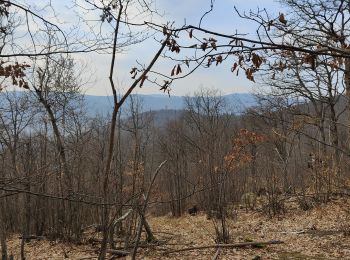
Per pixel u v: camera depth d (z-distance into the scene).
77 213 14.61
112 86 3.69
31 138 12.04
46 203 15.89
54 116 13.71
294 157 19.09
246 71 2.83
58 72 14.40
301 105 15.99
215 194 16.72
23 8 3.84
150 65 3.38
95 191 12.81
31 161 10.98
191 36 2.73
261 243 12.67
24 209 15.37
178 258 11.64
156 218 22.67
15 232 17.31
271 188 18.59
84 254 13.09
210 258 11.61
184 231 16.53
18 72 4.66
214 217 16.28
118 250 11.67
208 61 2.80
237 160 15.77
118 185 9.90
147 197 6.16
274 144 18.89
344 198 14.58
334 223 14.74
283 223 16.19
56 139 13.06
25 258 13.16
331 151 13.52
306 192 18.69
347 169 11.85
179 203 22.39
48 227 16.14
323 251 11.80
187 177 23.27
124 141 12.80
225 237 13.45
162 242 13.26
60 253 13.30
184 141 24.69
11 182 4.45
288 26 2.91
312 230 14.45
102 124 14.02
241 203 20.42
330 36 3.18
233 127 23.12
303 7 9.88
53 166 8.78
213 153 16.05
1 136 8.12
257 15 2.77
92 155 13.63
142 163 11.51
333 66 3.23
